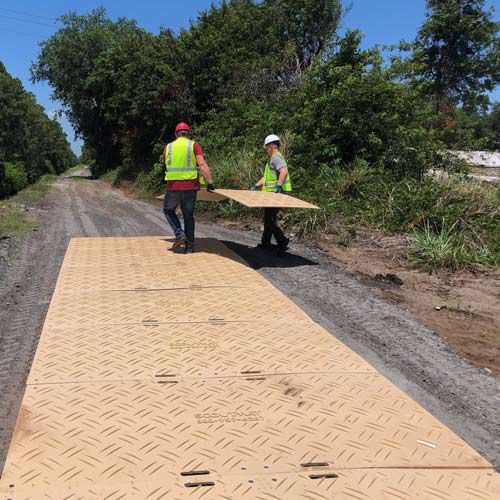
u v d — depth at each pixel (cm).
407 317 557
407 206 962
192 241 759
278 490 254
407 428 313
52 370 377
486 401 382
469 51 2662
